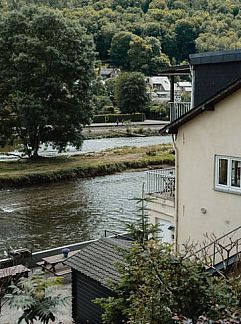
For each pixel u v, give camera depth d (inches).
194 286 274.8
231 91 548.1
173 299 269.6
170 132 627.5
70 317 536.1
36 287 321.1
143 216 323.6
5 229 1022.4
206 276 281.9
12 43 1800.0
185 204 631.2
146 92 3722.9
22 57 1718.8
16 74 1790.1
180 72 764.0
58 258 697.6
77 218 1109.7
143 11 6811.0
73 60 1793.8
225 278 304.8
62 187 1454.2
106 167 1678.2
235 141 559.5
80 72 1803.6
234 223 571.5
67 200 1284.4
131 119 3444.9
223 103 565.9
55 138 1855.3
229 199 575.5
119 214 1142.3
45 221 1086.4
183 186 631.2
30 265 726.5
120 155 1919.3
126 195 1339.8
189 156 617.9
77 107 1812.3
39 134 1833.2
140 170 1728.6
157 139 2556.6
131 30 5792.3
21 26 1815.9
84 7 6574.8
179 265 283.6
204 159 599.8
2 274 583.8
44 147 2143.2
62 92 1797.5
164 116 3604.8
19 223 1067.9
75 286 526.6
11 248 895.1
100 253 532.1
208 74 661.3
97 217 1117.7
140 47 5196.9
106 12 6254.9
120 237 792.3
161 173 738.2
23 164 1723.7
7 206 1219.2
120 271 326.3
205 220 607.2
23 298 305.3
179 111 730.2
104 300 380.5
